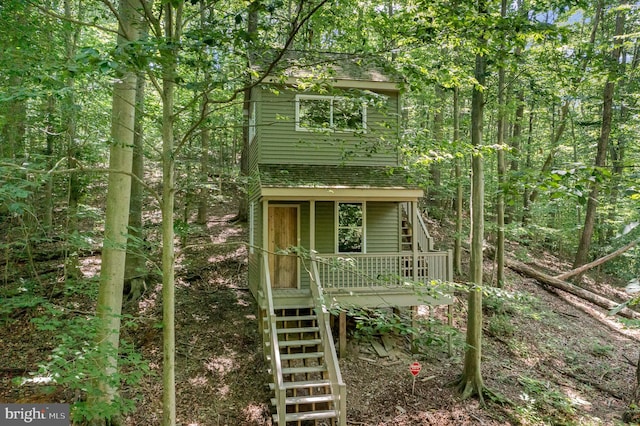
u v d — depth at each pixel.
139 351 9.02
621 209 15.85
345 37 7.67
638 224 5.06
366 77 10.91
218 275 13.15
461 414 8.06
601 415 8.49
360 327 5.57
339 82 10.53
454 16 5.69
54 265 11.16
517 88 13.75
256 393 8.30
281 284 10.98
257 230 11.41
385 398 8.45
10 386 7.48
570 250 21.92
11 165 3.75
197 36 3.70
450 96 16.89
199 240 15.06
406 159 10.76
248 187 12.59
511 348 11.04
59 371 4.24
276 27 5.54
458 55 10.48
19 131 8.68
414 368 8.41
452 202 21.55
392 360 9.93
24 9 5.61
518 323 12.60
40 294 9.33
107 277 6.32
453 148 6.68
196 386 8.33
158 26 4.44
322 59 5.72
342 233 11.46
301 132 10.98
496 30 5.88
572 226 19.11
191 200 14.50
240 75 4.53
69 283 7.66
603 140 15.57
